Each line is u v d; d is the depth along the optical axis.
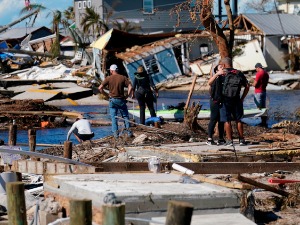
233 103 16.55
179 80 53.41
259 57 57.88
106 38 51.69
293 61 63.34
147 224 8.24
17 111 31.03
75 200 7.00
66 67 60.28
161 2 78.88
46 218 9.16
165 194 8.55
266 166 14.16
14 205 7.73
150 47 53.22
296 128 21.91
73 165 12.11
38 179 13.60
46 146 19.86
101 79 51.53
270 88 53.66
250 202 9.73
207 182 10.05
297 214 10.60
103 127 27.67
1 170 13.25
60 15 77.62
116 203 7.43
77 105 41.22
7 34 95.12
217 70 16.98
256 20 67.31
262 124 25.50
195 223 8.39
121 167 13.35
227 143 16.80
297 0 86.81
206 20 22.17
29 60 71.75
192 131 20.72
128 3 78.88
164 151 15.70
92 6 79.12
